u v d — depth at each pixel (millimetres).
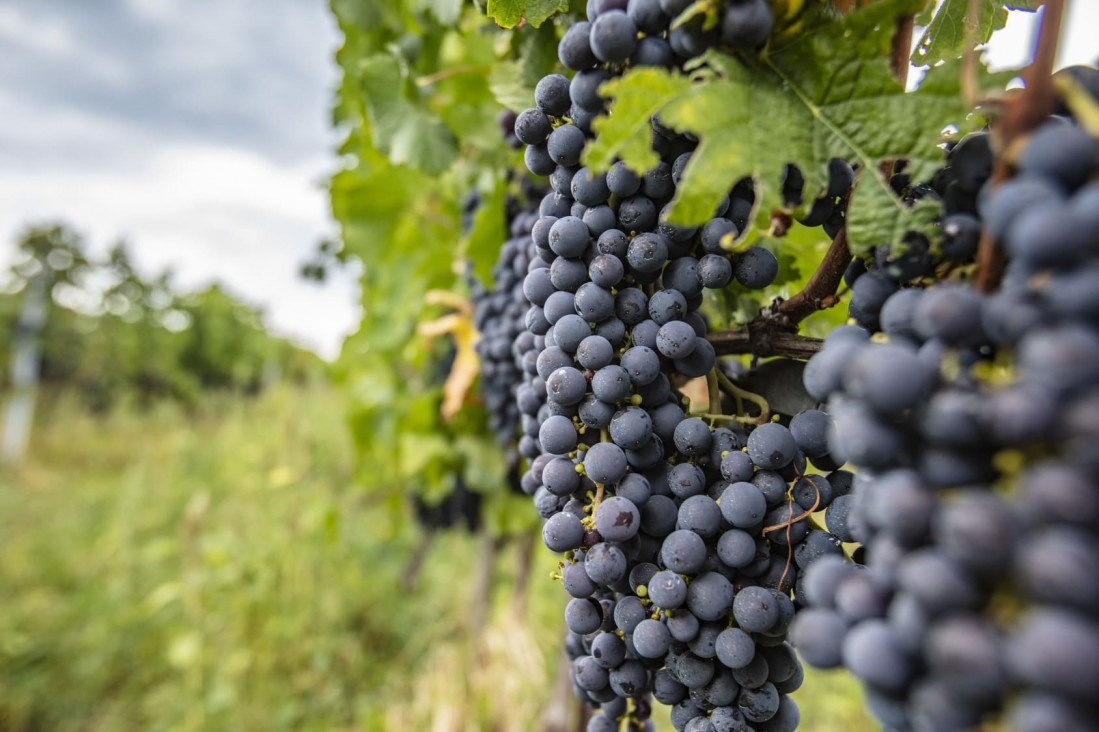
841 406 197
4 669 1277
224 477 1921
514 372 439
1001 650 158
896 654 177
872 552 204
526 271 379
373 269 793
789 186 251
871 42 231
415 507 943
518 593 852
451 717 827
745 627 241
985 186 210
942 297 184
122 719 1187
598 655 269
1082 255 164
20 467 3100
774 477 256
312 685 1138
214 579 1171
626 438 258
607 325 270
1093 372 156
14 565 1706
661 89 229
